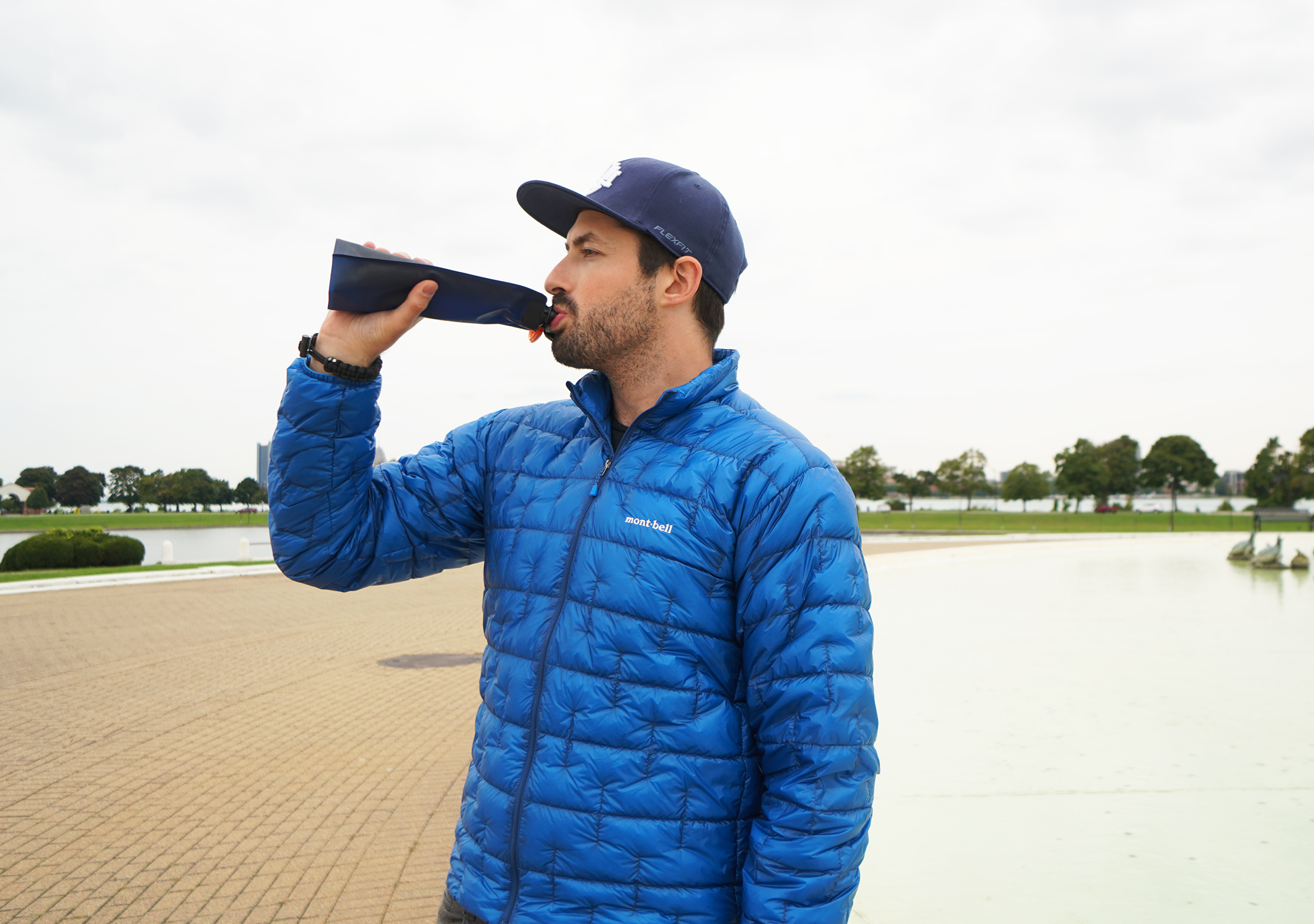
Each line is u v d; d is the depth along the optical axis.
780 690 1.08
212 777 4.46
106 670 7.47
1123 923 2.29
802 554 1.09
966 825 3.00
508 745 1.15
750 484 1.12
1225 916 2.33
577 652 1.12
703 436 1.18
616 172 1.23
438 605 12.46
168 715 5.82
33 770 4.55
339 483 1.28
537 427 1.36
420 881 3.19
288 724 5.59
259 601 12.84
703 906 1.08
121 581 15.81
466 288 1.17
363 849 3.49
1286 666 5.96
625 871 1.07
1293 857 2.71
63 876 3.22
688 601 1.11
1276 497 79.25
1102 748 3.95
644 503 1.15
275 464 1.27
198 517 101.00
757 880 1.05
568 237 1.26
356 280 1.14
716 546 1.12
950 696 5.04
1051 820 3.05
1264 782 3.45
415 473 1.42
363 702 6.23
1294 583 12.74
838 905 1.05
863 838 1.09
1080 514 87.56
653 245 1.20
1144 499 123.88
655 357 1.24
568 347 1.23
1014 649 6.71
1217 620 8.45
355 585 1.40
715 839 1.09
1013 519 69.94
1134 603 10.07
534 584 1.20
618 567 1.12
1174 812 3.12
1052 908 2.38
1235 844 2.82
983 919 2.32
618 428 1.32
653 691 1.09
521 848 1.11
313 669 7.52
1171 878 2.56
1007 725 4.36
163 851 3.47
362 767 4.65
